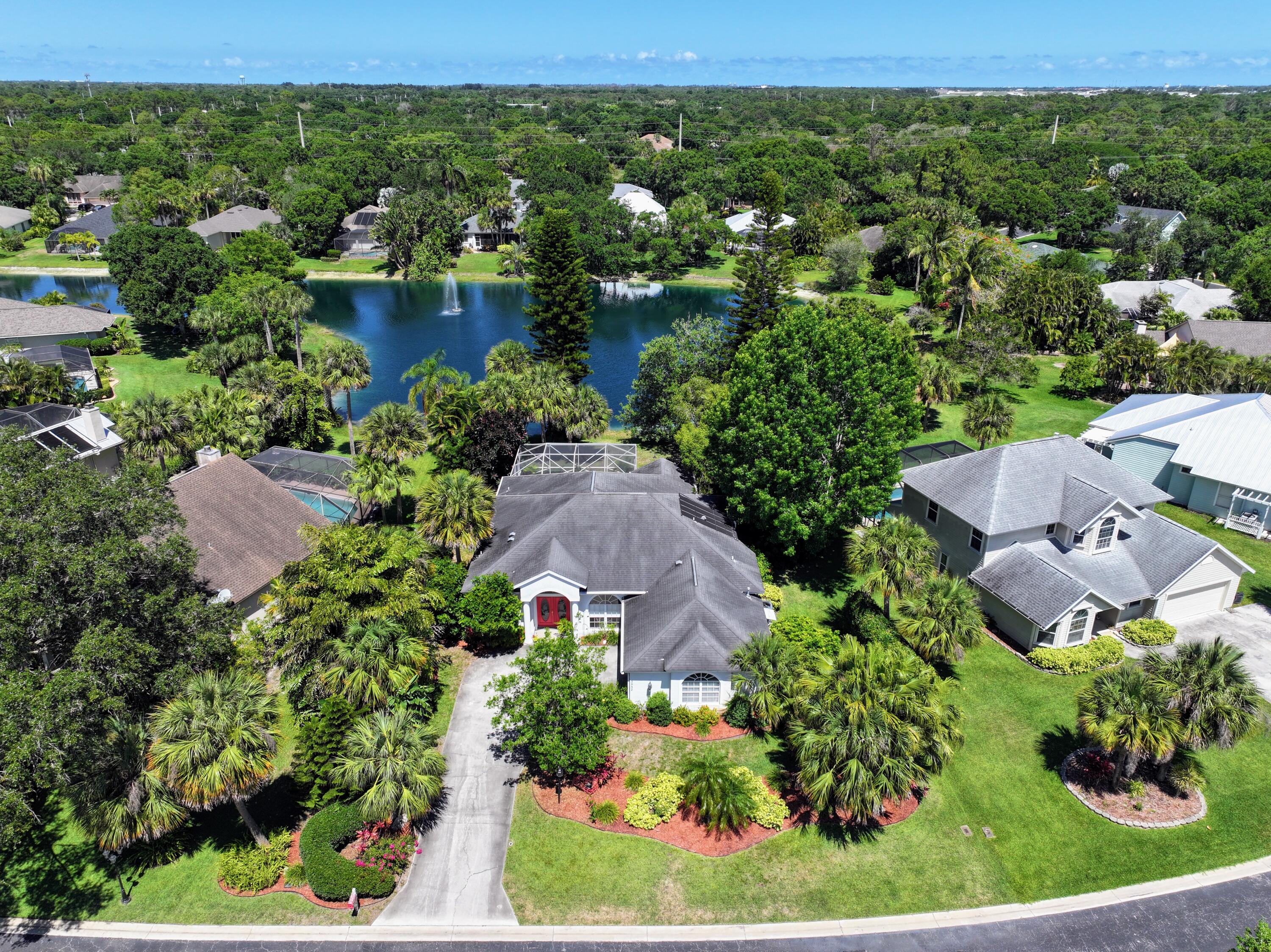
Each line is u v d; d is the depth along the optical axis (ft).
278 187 504.02
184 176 564.30
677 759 109.81
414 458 204.95
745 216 501.97
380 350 313.73
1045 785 106.01
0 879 92.32
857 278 403.34
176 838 95.86
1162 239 417.08
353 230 480.64
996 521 135.64
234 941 85.40
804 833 98.53
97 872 93.45
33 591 82.23
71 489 88.89
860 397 144.36
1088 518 133.90
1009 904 90.12
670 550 135.03
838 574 154.71
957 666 128.26
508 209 472.03
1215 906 89.30
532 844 96.84
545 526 138.51
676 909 89.20
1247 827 99.25
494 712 118.01
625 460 180.14
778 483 142.72
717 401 164.04
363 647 99.40
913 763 94.07
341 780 93.30
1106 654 127.24
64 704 77.56
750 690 115.24
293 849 96.68
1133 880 92.73
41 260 425.28
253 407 187.73
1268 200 426.10
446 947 84.79
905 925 87.66
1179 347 236.43
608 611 134.21
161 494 100.48
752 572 138.62
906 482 155.12
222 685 88.33
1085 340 288.30
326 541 109.40
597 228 440.45
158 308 285.43
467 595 128.16
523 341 330.75
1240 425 173.88
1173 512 177.47
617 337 344.90
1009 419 197.06
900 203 480.64
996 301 305.94
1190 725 96.02
